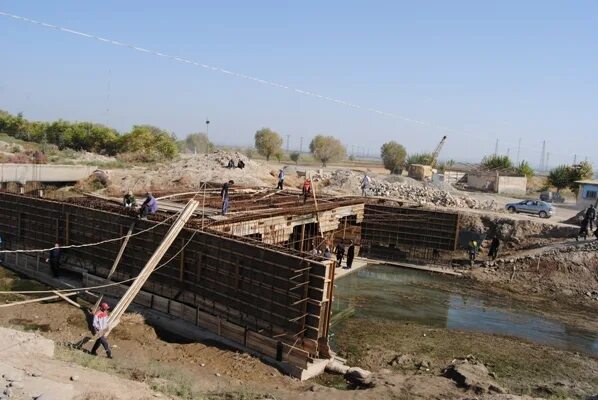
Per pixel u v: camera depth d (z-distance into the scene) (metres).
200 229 20.34
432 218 35.84
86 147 72.50
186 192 32.25
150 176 44.12
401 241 36.41
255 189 37.62
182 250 20.27
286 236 27.31
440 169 86.25
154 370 13.59
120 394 9.76
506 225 36.28
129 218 21.91
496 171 68.81
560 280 29.91
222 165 51.50
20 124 78.50
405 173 99.88
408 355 19.00
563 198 60.97
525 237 35.44
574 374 18.33
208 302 19.53
